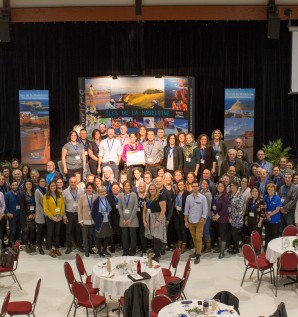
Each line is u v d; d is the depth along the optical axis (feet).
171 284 27.81
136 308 25.16
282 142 56.39
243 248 32.30
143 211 36.78
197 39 54.80
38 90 54.44
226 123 53.93
